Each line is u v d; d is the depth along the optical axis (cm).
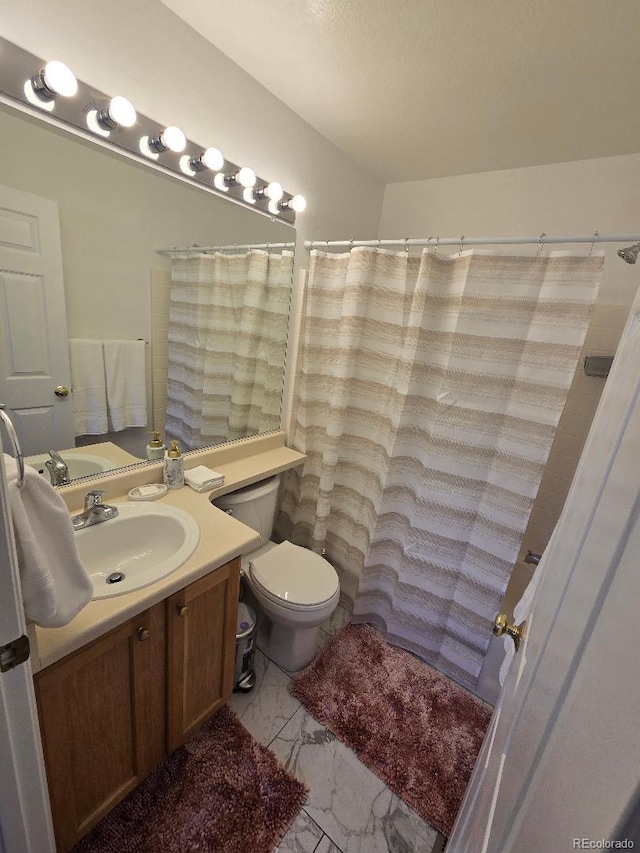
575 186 175
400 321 164
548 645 48
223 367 167
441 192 210
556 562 68
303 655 166
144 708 106
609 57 112
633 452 35
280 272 179
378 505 178
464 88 134
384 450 176
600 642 30
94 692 92
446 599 168
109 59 106
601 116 141
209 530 124
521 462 142
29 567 65
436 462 159
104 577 114
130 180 119
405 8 104
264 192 153
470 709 155
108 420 130
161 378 144
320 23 113
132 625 96
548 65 119
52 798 89
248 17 115
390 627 185
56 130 101
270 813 115
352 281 167
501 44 113
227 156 142
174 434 154
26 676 62
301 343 198
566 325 127
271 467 178
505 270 134
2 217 97
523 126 153
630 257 119
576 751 29
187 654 114
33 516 69
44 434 115
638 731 21
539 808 33
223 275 156
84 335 119
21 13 90
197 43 124
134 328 132
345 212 204
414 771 130
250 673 153
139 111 115
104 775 101
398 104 148
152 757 114
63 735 88
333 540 211
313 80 140
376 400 181
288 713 146
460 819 82
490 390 144
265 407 195
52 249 107
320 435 202
